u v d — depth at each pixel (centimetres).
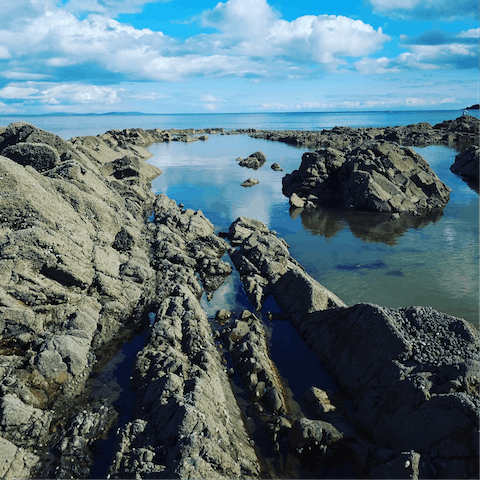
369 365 1535
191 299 2103
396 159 4769
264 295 2391
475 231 3631
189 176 6269
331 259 2998
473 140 10506
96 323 1878
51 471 1198
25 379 1463
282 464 1262
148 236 3091
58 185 2427
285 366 1766
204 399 1338
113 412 1428
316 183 4947
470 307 2223
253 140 12150
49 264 1853
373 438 1340
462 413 1144
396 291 2438
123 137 10169
